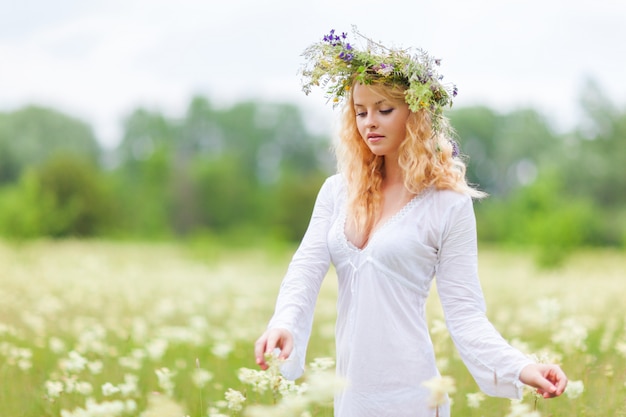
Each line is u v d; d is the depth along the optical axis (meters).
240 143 98.69
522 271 23.06
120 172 90.81
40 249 26.61
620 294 11.70
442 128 3.56
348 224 3.53
